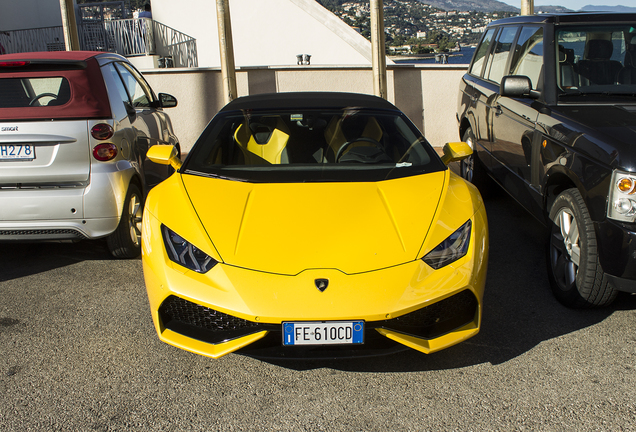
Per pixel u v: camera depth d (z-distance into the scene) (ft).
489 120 15.78
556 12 14.34
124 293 11.71
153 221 8.89
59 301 11.33
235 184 9.70
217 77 27.04
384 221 8.55
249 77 27.27
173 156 11.14
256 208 8.87
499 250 14.06
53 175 11.87
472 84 18.22
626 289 9.07
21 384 8.30
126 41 47.24
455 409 7.60
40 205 11.75
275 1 40.96
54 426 7.31
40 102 12.11
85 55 13.32
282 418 7.46
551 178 11.15
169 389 8.17
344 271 7.70
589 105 11.62
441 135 28.53
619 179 8.82
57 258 13.94
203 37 45.55
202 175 10.14
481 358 8.93
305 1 40.83
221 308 7.54
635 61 12.46
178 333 8.15
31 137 11.62
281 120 11.38
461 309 8.24
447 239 8.35
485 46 18.29
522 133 12.90
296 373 8.59
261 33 41.65
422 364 8.79
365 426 7.27
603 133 9.59
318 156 10.68
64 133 11.74
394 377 8.43
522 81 12.48
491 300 11.12
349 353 7.80
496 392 7.98
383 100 12.81
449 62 30.35
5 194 11.73
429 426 7.25
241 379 8.44
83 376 8.52
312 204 8.95
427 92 27.94
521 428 7.17
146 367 8.78
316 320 7.38
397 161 10.53
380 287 7.57
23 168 11.74
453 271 7.97
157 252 8.34
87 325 10.23
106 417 7.50
